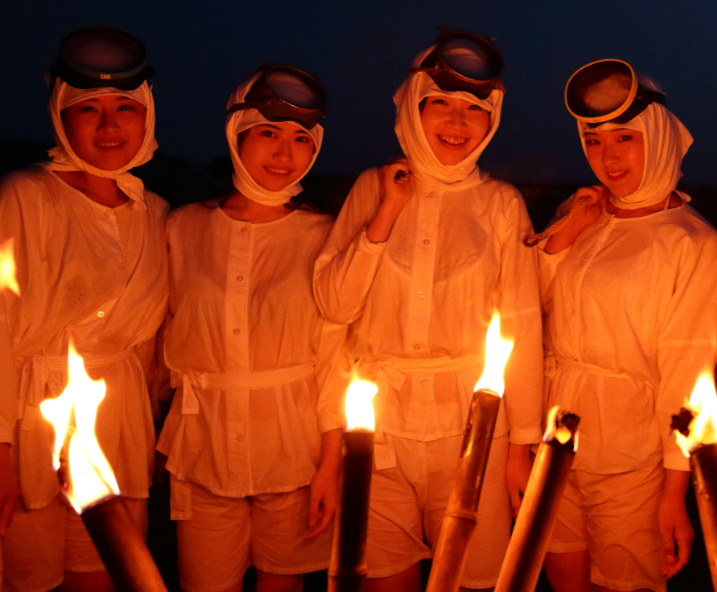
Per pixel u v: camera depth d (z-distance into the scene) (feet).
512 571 2.58
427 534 8.79
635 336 7.95
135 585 2.34
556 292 8.52
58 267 7.99
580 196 8.50
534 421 8.31
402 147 8.63
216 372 8.48
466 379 8.32
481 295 8.18
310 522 8.57
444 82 8.10
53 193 8.11
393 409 8.33
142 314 8.47
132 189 8.41
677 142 8.33
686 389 7.66
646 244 8.00
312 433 8.71
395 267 8.27
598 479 8.27
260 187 8.59
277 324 8.39
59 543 8.21
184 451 8.63
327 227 9.00
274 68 8.43
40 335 7.94
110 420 8.28
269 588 9.02
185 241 8.82
